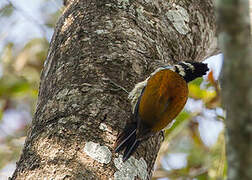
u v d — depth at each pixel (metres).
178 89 9.99
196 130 15.53
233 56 4.70
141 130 9.03
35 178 7.67
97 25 10.22
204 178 14.75
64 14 11.36
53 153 7.95
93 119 8.49
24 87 16.31
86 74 9.26
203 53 13.09
